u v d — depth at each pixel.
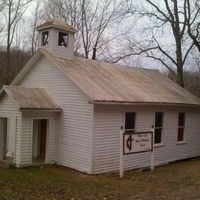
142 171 16.05
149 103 16.97
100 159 15.02
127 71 20.78
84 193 11.02
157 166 18.08
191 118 21.61
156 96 18.52
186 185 12.23
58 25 17.50
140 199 10.17
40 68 17.92
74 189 11.58
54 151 16.52
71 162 15.70
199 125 22.38
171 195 10.58
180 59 27.72
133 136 14.66
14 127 15.70
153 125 17.45
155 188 11.82
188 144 21.27
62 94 16.41
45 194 10.76
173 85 22.78
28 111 15.36
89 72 17.45
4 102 16.38
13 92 15.85
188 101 20.52
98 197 10.48
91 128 14.70
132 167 16.80
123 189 11.72
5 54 38.00
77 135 15.45
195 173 15.25
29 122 15.52
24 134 15.34
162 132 18.98
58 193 10.95
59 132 16.47
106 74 18.41
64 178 13.53
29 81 18.73
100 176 14.43
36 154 17.89
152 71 23.77
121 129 14.20
